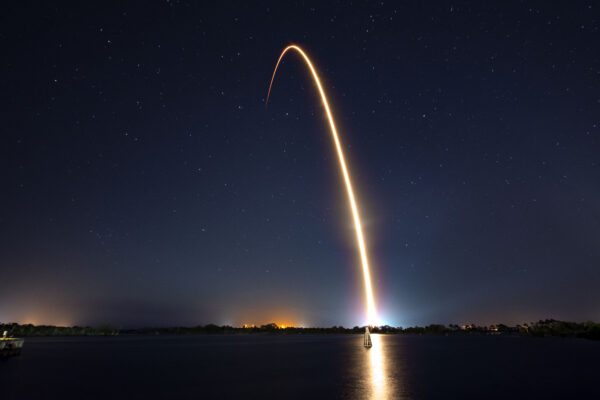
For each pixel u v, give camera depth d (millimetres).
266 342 121750
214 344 102062
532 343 110375
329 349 77312
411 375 33312
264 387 26109
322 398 22344
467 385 27562
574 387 26891
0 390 24438
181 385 26906
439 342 129000
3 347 48562
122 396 22625
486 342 127625
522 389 25891
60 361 44875
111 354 58281
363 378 31094
